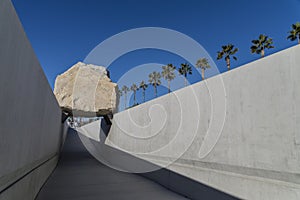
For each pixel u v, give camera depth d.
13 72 2.25
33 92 3.36
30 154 3.60
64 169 9.23
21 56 2.51
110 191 5.49
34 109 3.57
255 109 3.53
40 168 4.99
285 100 3.07
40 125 4.39
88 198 4.80
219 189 4.04
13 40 2.17
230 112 4.02
